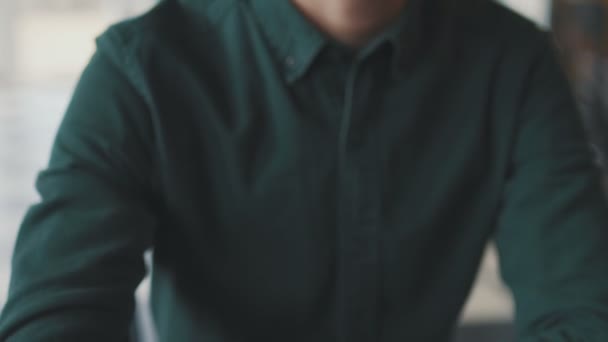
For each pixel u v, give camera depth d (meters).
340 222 0.78
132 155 0.74
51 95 5.41
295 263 0.78
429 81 0.81
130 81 0.75
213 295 0.79
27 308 0.61
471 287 0.84
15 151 4.30
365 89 0.79
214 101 0.77
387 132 0.80
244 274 0.79
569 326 0.71
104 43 0.76
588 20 1.74
